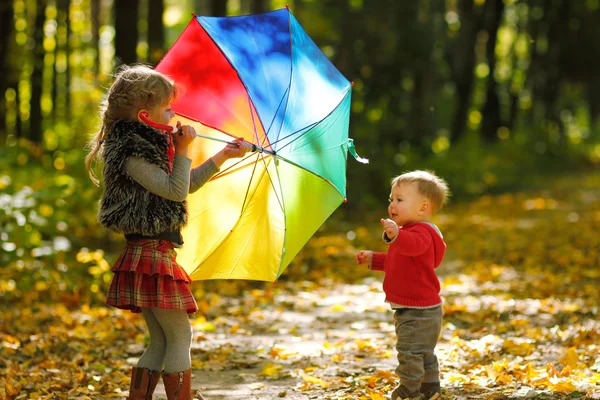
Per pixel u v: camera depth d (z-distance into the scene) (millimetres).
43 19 20078
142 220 4840
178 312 5125
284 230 5453
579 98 57000
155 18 18062
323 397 5930
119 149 4871
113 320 9164
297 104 5426
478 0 37625
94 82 19000
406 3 25953
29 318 9133
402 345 5363
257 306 10195
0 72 19312
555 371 6164
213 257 5535
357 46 24453
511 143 39281
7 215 11375
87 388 6238
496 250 14945
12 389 6062
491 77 40312
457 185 27562
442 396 5691
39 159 16750
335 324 9000
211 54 5375
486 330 8266
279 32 5512
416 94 29328
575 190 29531
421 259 5293
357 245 15773
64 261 11531
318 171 5457
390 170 24047
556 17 44094
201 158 5551
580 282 11375
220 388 6316
